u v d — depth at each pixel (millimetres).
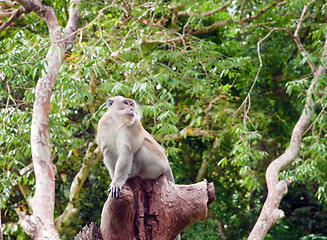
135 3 12102
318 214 17547
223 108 13070
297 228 17422
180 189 6098
